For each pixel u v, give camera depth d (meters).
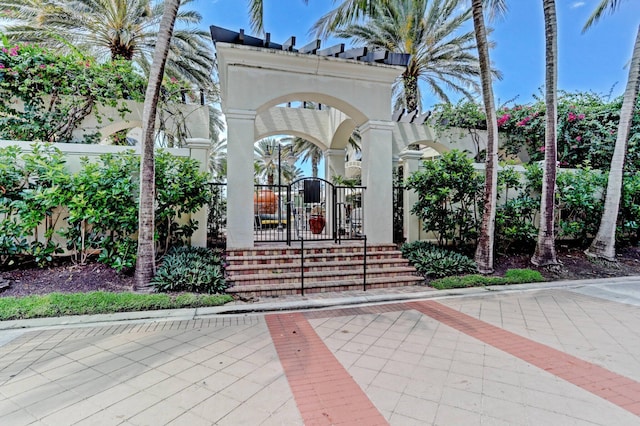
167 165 6.39
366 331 4.15
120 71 8.51
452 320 4.54
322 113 11.60
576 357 3.36
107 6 10.83
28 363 3.25
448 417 2.37
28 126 7.72
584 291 6.06
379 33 13.07
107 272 5.97
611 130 9.73
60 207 6.25
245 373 3.05
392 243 7.77
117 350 3.57
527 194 8.52
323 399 2.62
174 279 5.45
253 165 7.07
